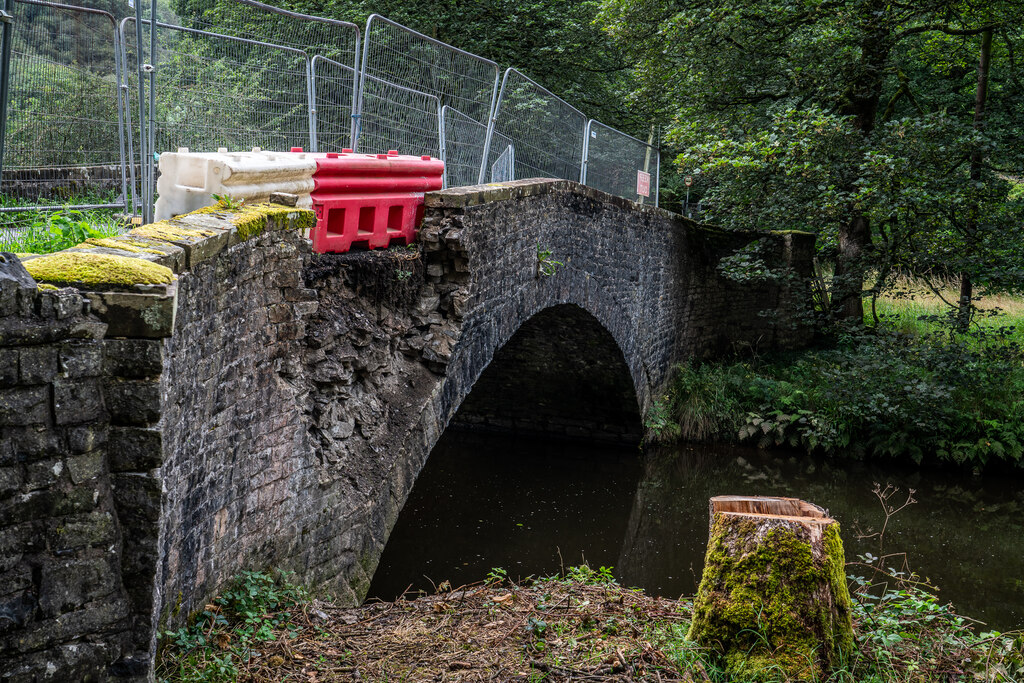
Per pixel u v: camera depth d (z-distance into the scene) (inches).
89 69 209.8
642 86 682.2
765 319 704.4
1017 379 571.5
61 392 112.7
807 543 157.0
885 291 644.1
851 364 600.7
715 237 661.3
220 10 245.6
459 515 436.5
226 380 176.1
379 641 181.8
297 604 198.1
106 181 215.2
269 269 191.9
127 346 122.3
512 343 527.2
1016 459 526.6
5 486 107.7
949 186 565.6
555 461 547.2
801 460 558.3
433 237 278.1
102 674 119.2
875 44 592.1
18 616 109.7
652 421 571.8
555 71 720.3
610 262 463.2
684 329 629.6
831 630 155.3
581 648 172.1
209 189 185.6
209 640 169.6
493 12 671.1
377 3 639.8
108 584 119.4
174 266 145.7
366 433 245.0
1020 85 628.7
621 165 546.6
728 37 585.0
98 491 118.3
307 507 215.3
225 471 178.2
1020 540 432.5
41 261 122.4
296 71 255.3
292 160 214.4
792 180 582.9
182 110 223.3
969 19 617.9
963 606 342.3
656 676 156.5
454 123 333.4
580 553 389.1
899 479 526.6
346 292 240.4
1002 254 557.9
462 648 175.9
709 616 160.4
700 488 501.0
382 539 248.8
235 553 186.1
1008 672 164.6
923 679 160.4
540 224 358.3
